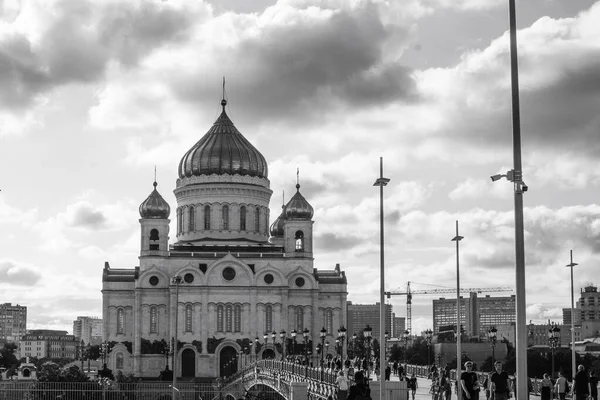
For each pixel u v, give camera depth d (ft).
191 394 538.47
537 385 322.34
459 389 225.97
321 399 294.05
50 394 423.23
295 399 303.07
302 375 357.82
